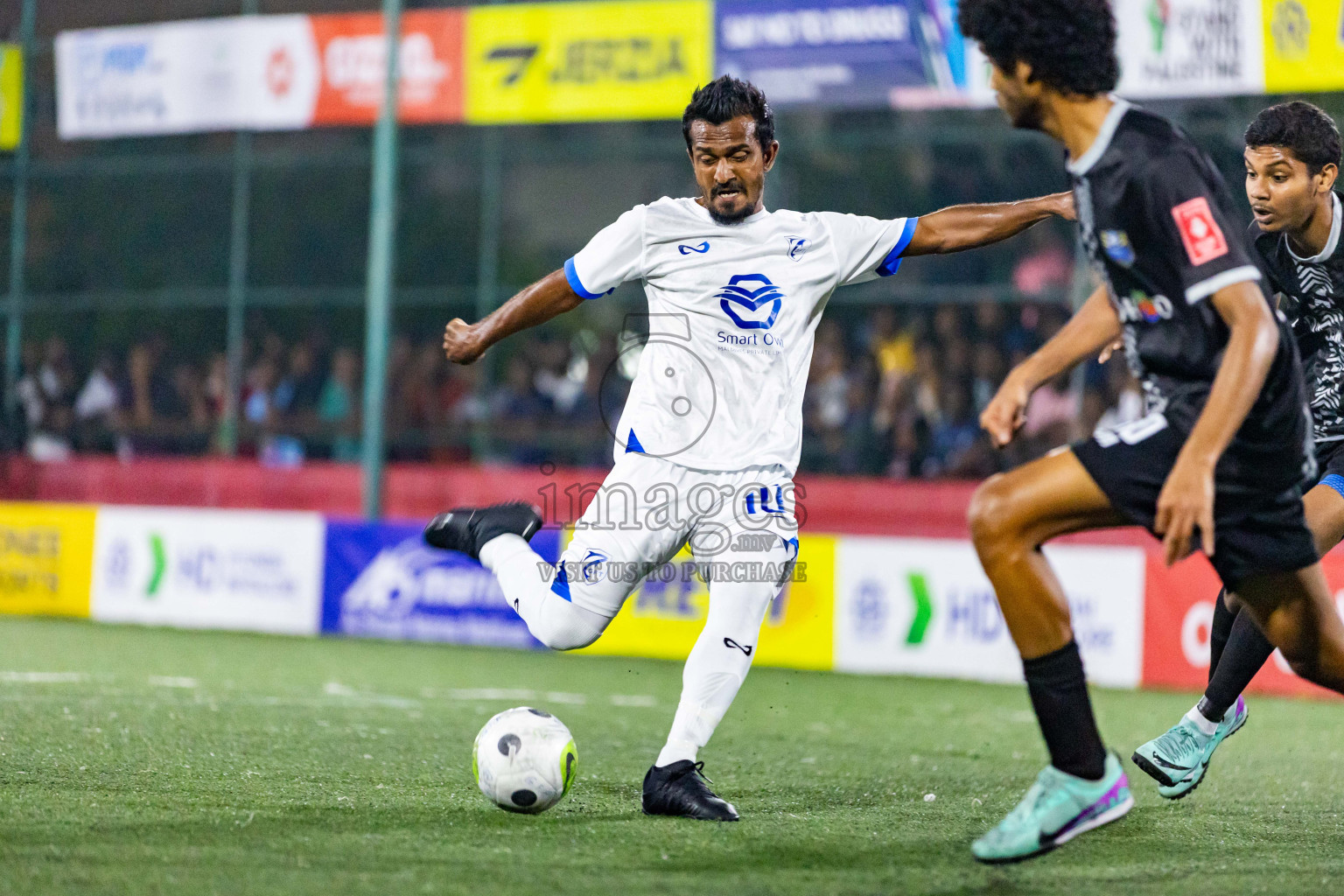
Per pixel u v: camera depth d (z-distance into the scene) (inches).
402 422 1627.7
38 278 1642.5
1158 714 893.2
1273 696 1023.0
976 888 386.0
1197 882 401.7
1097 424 1360.7
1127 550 1067.9
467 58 1280.8
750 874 395.9
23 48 1482.5
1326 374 546.9
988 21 373.7
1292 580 401.7
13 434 1505.9
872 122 1662.2
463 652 1160.2
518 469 1389.0
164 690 828.0
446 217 1828.2
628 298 1585.9
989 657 1080.2
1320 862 436.1
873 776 608.1
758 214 497.0
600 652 1174.3
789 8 1203.2
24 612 1337.4
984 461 1407.5
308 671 982.4
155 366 1690.5
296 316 1717.5
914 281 1562.5
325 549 1270.9
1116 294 386.0
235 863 391.5
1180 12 1104.8
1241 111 1235.2
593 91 1253.7
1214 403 351.9
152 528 1309.1
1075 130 378.0
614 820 473.1
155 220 1729.8
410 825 453.1
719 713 493.4
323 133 1825.8
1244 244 366.0
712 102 483.2
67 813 451.8
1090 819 386.0
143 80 1371.8
